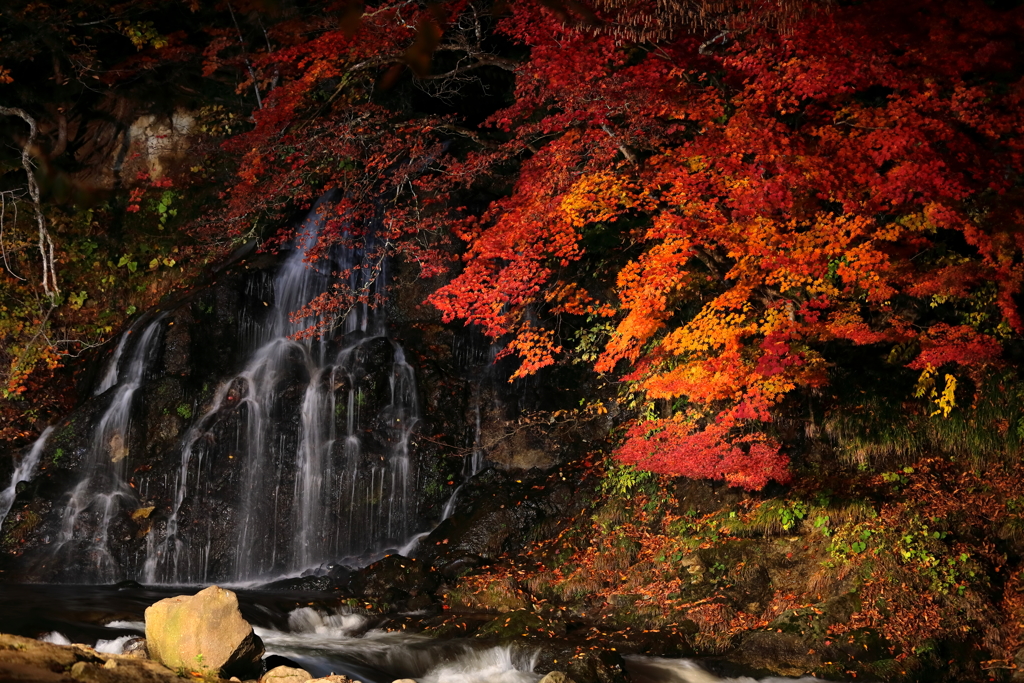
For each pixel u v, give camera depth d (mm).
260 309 18688
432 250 16172
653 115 12602
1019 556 12297
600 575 13641
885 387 14336
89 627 10461
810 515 13094
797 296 13219
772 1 11766
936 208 11555
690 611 12398
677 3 12250
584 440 17312
